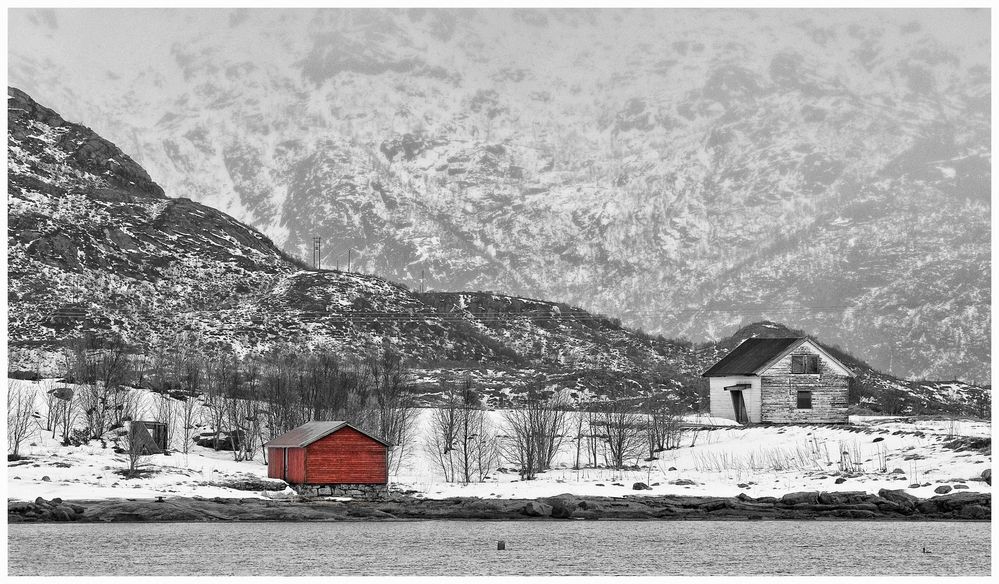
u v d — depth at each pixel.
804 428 118.12
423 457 114.06
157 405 123.56
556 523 85.44
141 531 79.94
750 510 89.19
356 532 81.06
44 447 105.12
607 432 115.12
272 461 101.38
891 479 95.44
